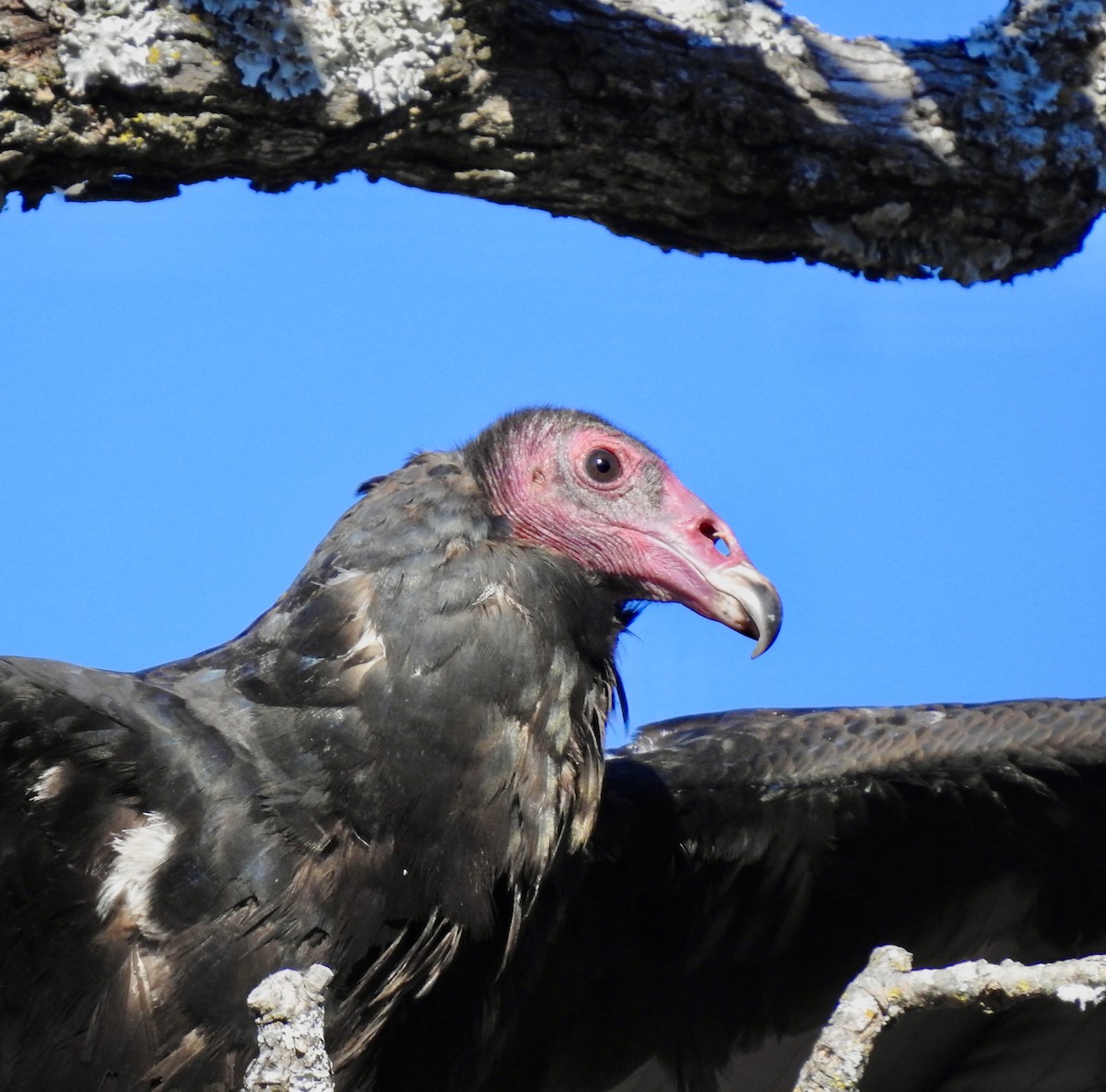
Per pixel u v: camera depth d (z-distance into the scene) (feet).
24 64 27.40
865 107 31.96
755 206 32.40
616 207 32.17
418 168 30.89
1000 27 33.04
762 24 31.63
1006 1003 20.53
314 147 29.58
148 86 27.89
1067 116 32.68
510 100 30.19
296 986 19.31
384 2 29.25
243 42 28.32
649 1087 36.78
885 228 32.76
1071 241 33.83
